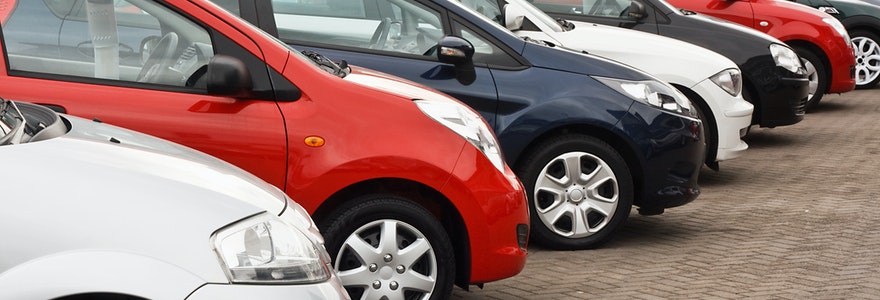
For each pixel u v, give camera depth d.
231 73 5.32
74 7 5.54
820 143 13.12
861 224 8.76
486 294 6.68
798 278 7.09
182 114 5.41
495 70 7.71
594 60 7.98
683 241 8.18
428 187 5.76
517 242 5.96
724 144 10.24
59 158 3.55
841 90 15.41
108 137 4.22
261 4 7.60
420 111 5.75
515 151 7.66
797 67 12.23
